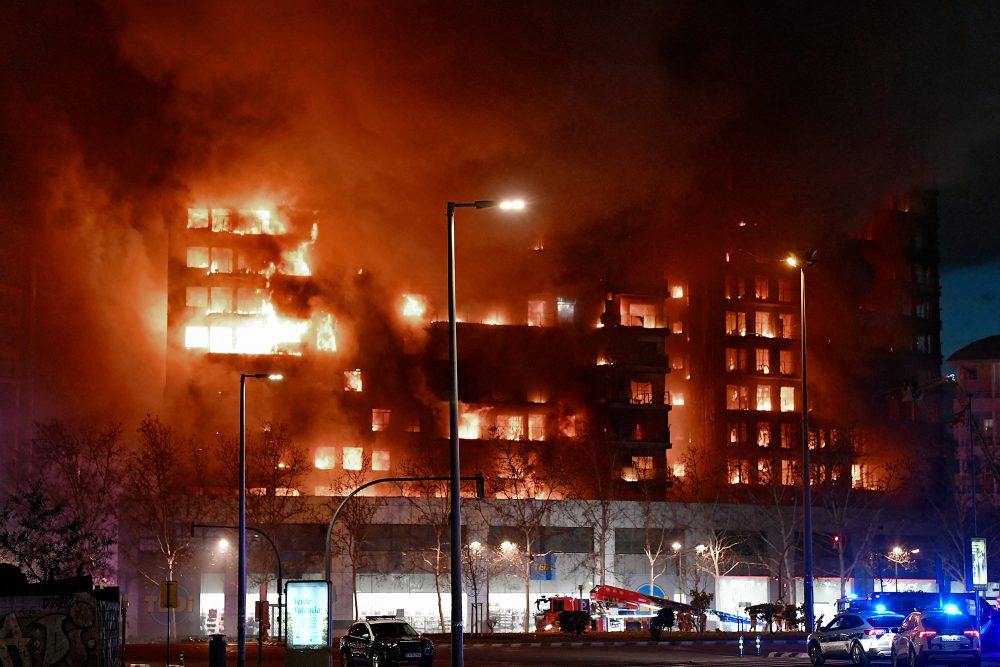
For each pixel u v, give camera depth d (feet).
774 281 483.51
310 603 131.54
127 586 338.13
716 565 367.25
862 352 493.77
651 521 382.63
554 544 372.38
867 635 160.86
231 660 206.90
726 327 473.26
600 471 415.85
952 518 418.31
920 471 464.24
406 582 359.87
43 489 343.67
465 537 364.79
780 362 477.36
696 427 474.08
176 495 341.00
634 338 435.12
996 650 162.20
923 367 504.84
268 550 341.00
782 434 469.16
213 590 343.46
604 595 316.19
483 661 191.31
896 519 415.03
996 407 577.84
